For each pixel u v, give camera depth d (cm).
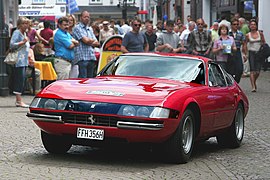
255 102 2664
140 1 10962
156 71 1537
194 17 6869
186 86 1444
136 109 1306
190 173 1311
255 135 1864
